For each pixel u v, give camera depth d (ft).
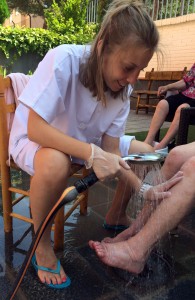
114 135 5.09
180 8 20.88
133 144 5.52
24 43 20.67
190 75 9.69
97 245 4.29
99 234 5.66
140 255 4.27
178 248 5.24
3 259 4.92
